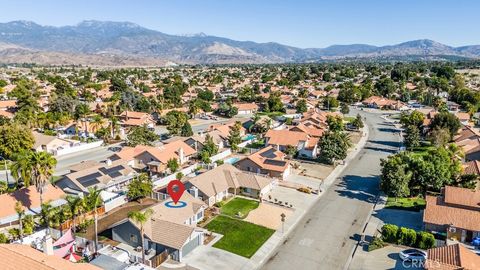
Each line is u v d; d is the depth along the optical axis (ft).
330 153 299.99
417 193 236.02
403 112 535.60
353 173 282.15
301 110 561.84
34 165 186.70
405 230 173.99
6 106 483.92
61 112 458.91
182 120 431.84
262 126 411.34
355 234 186.50
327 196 235.61
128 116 460.55
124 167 253.65
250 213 207.51
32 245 163.43
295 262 161.27
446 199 194.59
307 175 275.80
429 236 170.09
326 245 175.83
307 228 192.24
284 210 213.66
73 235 172.14
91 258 156.35
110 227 172.14
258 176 239.09
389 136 414.62
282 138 338.34
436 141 343.26
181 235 160.15
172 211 183.42
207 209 209.67
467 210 184.65
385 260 162.40
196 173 265.54
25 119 386.73
